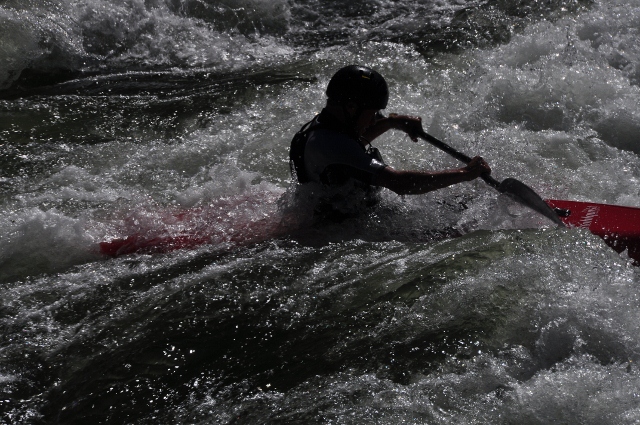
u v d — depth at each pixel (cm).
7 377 1052
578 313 1052
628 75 2150
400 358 1012
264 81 2298
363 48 2508
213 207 1512
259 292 1189
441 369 988
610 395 934
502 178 1688
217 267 1275
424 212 1388
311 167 1316
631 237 1316
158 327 1130
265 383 1000
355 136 1295
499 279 1134
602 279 1121
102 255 1358
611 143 1856
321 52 2547
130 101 2234
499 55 2297
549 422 905
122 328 1138
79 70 2561
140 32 2697
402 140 1859
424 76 2228
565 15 2530
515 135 1886
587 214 1385
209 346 1079
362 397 954
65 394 1019
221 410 963
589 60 2203
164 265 1305
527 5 2661
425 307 1103
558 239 1238
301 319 1117
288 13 2877
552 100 1991
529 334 1035
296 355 1044
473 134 1892
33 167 1773
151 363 1056
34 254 1362
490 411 922
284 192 1500
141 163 1788
